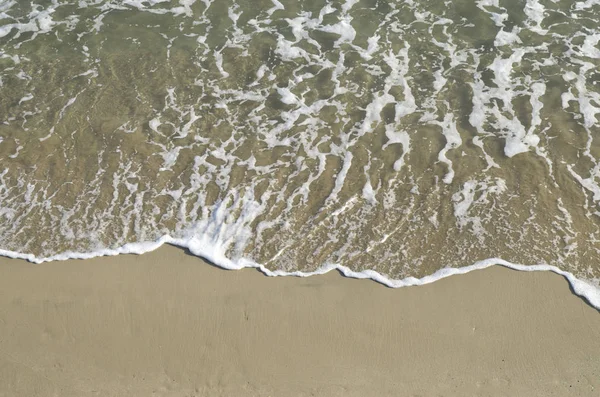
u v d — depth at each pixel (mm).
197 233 5883
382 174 6418
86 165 6535
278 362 4984
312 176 6426
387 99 7289
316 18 8547
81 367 4992
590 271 5465
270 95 7402
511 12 8469
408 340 5059
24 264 5633
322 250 5742
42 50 8086
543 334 5055
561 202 6059
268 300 5348
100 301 5352
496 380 4820
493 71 7594
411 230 5879
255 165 6551
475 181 6297
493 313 5195
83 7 8789
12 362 5008
